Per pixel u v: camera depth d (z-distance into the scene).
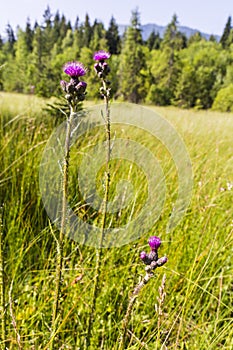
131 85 12.30
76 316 0.80
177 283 0.83
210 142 1.87
